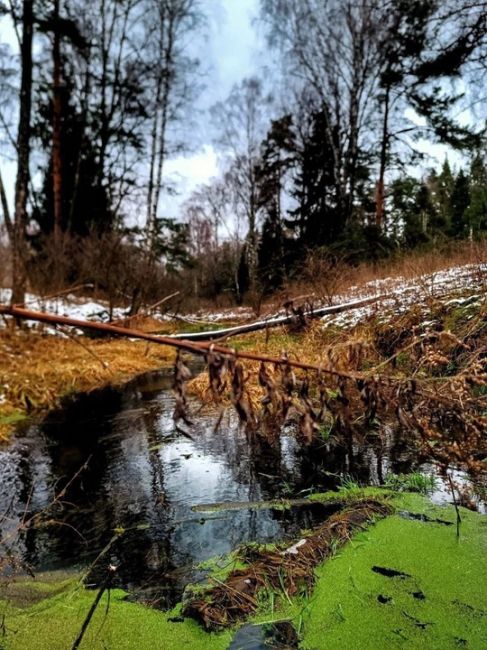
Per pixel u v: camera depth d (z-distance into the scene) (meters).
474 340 3.36
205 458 3.35
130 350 8.14
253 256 20.95
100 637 1.52
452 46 7.97
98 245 10.32
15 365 6.18
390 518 2.20
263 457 3.24
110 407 5.13
